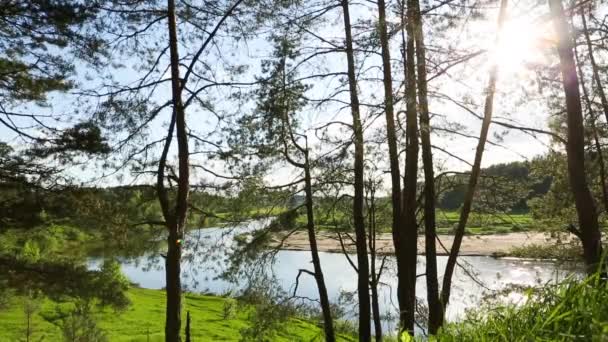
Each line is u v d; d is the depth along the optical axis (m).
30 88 15.62
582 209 10.39
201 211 15.54
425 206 13.12
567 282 2.84
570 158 10.61
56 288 14.37
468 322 3.42
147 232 15.16
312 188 16.22
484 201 13.77
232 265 16.03
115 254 14.96
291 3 13.90
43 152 15.10
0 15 15.09
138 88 14.73
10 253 15.33
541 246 19.19
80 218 14.66
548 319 2.55
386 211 18.73
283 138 15.62
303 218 17.31
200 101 14.85
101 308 15.62
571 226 10.60
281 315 16.62
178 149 14.80
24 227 15.02
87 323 18.69
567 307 2.64
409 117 12.07
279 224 16.75
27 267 14.46
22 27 15.48
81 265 15.07
